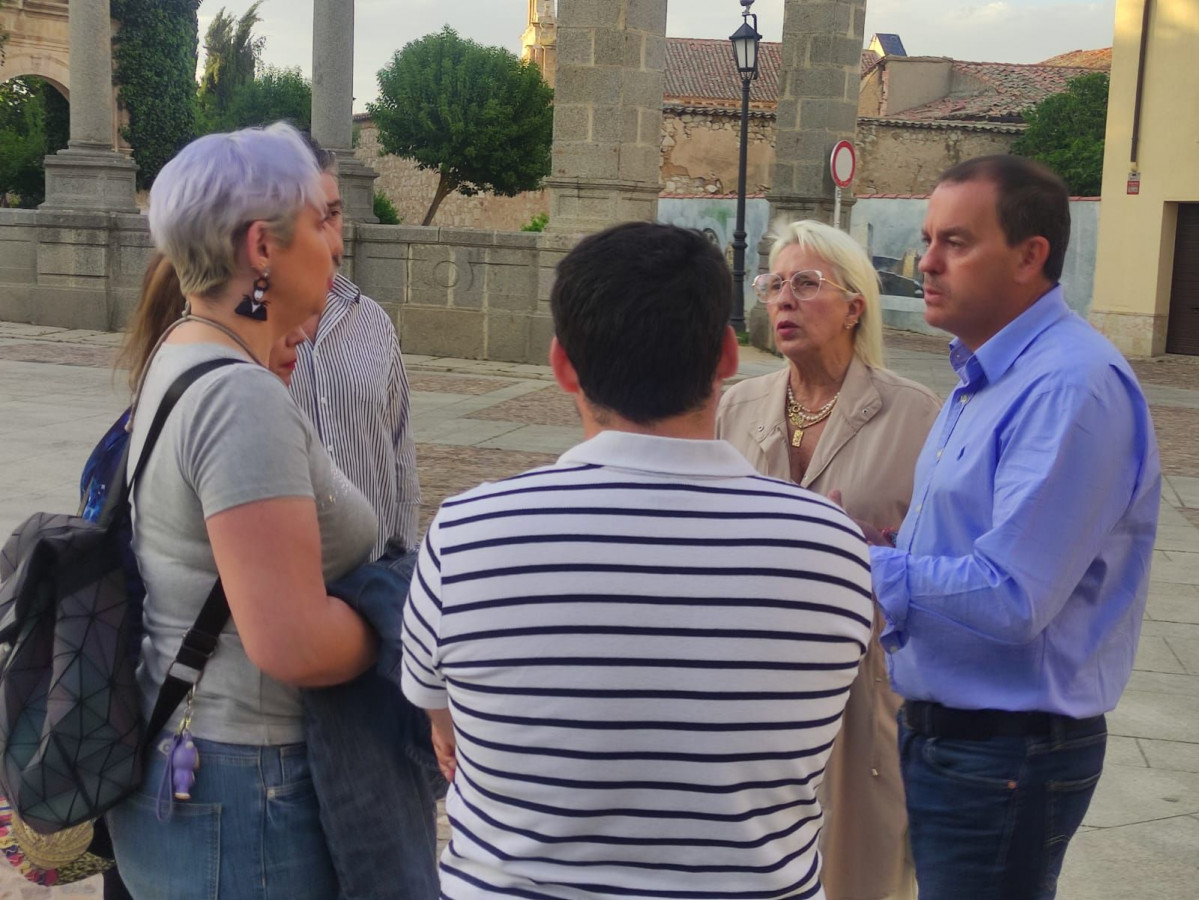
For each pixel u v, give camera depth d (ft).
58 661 5.92
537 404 42.04
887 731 8.93
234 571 5.75
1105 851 12.56
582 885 4.66
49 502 25.00
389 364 10.41
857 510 9.25
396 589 6.15
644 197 51.26
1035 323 7.04
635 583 4.62
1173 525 28.04
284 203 6.29
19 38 102.27
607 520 4.68
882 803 8.92
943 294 7.27
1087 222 74.43
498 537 4.70
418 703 5.19
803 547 4.77
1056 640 6.81
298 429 6.01
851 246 9.51
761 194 104.53
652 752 4.59
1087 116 103.86
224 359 6.07
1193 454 37.81
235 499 5.74
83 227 55.88
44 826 5.97
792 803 4.85
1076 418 6.53
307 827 6.27
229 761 6.12
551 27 189.16
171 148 106.22
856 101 59.21
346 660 5.98
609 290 4.84
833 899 9.01
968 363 7.14
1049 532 6.47
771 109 114.42
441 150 115.85
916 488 7.54
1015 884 6.99
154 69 104.27
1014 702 6.84
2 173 100.99
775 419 9.82
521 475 4.94
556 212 51.06
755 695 4.65
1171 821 13.28
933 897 7.20
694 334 4.83
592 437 5.09
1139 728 15.89
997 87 124.88
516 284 51.72
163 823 6.20
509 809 4.74
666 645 4.59
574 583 4.62
